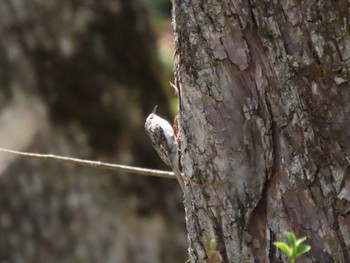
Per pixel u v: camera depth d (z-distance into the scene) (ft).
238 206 15.03
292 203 14.48
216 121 15.01
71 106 35.99
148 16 38.91
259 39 14.47
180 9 15.10
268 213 14.75
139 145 37.14
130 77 37.73
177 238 37.22
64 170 35.12
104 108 36.63
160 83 38.63
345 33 13.91
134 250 36.04
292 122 14.32
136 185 36.76
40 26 35.73
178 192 37.78
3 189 34.22
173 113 38.63
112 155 36.47
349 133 14.05
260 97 14.60
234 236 15.17
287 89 14.28
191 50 15.06
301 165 14.30
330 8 13.92
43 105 35.42
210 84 14.94
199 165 15.35
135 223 36.42
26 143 34.58
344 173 14.08
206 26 14.82
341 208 14.15
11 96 34.94
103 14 37.22
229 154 14.98
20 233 34.32
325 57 13.99
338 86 14.02
